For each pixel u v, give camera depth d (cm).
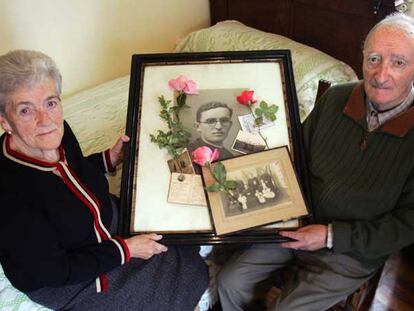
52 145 91
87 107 199
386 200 110
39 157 96
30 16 193
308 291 118
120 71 244
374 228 108
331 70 180
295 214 108
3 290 109
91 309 105
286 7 209
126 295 108
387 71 100
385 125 108
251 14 233
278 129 118
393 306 154
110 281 110
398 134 106
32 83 84
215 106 121
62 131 95
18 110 85
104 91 215
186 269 117
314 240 108
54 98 89
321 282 118
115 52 234
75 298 105
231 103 121
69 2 203
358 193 112
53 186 96
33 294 104
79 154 112
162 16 243
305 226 109
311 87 173
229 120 119
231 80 124
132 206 111
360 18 176
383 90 103
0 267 115
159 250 107
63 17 204
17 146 94
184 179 112
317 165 121
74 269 97
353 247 108
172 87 123
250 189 110
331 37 194
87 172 111
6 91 83
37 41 201
